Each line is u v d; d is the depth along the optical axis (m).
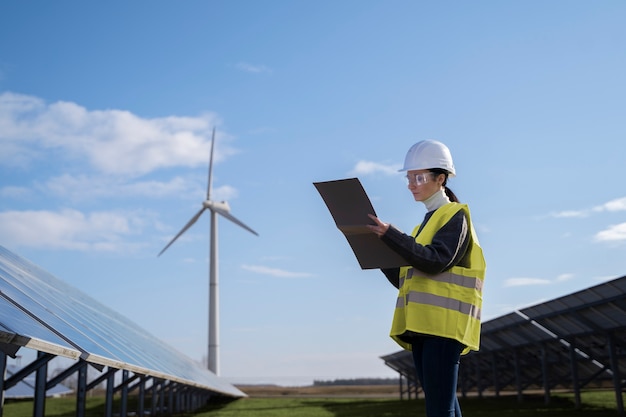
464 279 3.62
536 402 31.19
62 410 33.22
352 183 3.42
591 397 33.41
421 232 3.76
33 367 8.87
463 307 3.56
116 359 9.31
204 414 27.33
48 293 11.84
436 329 3.50
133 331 22.41
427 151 3.88
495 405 31.03
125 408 18.03
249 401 47.00
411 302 3.58
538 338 27.25
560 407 26.55
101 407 37.16
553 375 31.58
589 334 21.80
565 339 23.75
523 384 35.19
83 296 18.78
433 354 3.50
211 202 53.66
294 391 83.81
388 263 3.57
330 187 3.48
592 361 25.58
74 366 10.54
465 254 3.71
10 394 43.25
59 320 9.12
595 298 18.53
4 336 5.80
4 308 6.96
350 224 3.48
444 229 3.59
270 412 29.02
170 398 26.77
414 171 3.88
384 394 72.56
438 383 3.46
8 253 13.19
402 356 44.16
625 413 21.39
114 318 21.00
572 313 20.61
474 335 3.60
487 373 41.88
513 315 26.00
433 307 3.53
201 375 31.12
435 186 3.88
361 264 3.64
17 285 9.53
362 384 110.75
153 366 13.86
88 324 12.02
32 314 7.75
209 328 53.38
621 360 22.12
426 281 3.59
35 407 10.25
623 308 17.92
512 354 33.91
